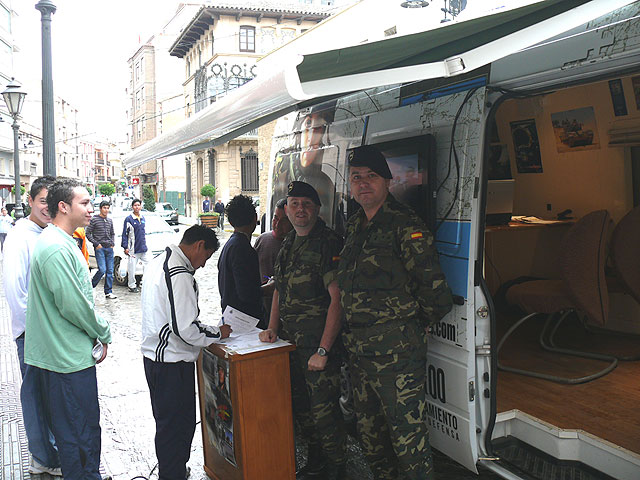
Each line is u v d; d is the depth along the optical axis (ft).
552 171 19.81
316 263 11.00
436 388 10.73
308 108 15.80
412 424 9.72
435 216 10.43
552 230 19.61
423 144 10.46
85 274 10.94
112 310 29.96
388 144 11.44
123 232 35.58
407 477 9.93
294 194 10.93
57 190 10.68
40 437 12.37
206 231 10.89
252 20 111.14
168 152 16.47
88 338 10.86
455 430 10.38
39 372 11.50
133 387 18.01
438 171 10.43
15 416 15.81
